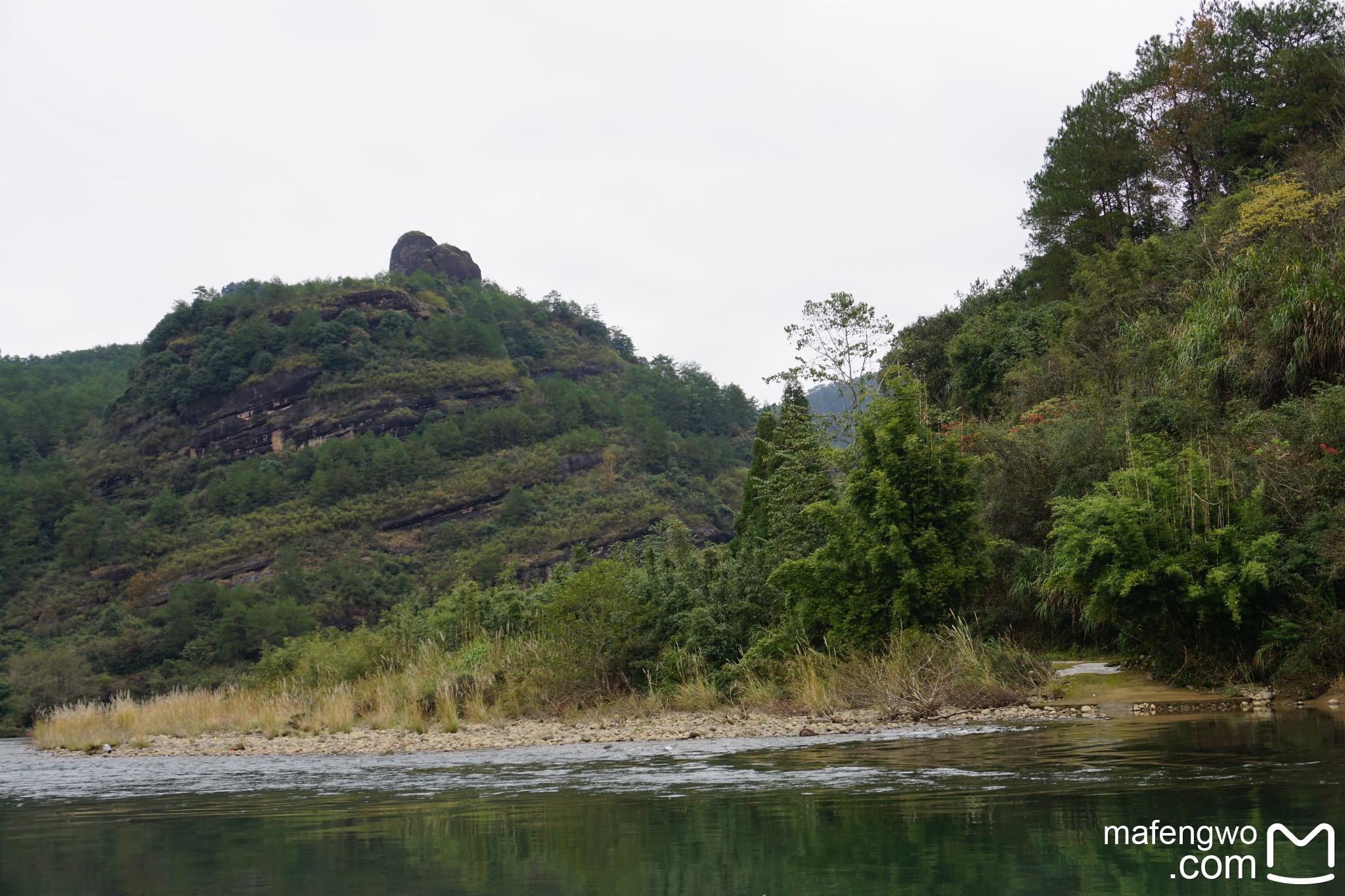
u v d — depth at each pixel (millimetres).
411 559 123875
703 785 6762
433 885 4004
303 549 121812
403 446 144875
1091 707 11242
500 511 134250
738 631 16031
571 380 197875
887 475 14602
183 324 167375
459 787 7375
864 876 3865
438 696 16203
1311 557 11766
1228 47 31125
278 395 154000
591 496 140750
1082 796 5426
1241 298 18281
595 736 11844
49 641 101750
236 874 4363
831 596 14781
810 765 7594
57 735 17922
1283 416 14398
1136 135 32188
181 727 17750
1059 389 22781
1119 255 24797
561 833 5117
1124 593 11781
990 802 5379
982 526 16766
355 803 6684
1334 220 20156
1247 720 9234
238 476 137625
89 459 152500
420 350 170250
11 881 4352
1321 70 27828
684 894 3701
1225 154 30688
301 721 16531
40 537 126938
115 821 6348
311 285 180000
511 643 18578
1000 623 16328
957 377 30703
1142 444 14773
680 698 14586
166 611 99125
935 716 11438
